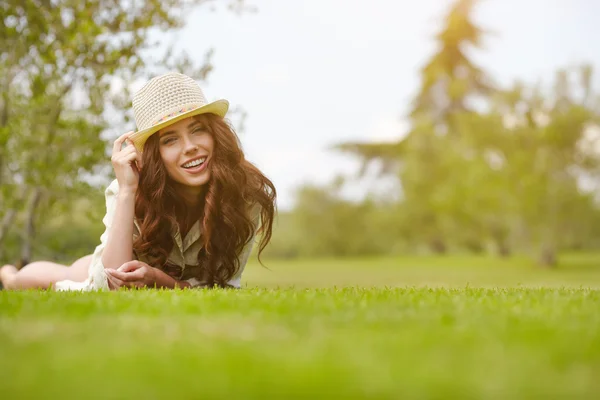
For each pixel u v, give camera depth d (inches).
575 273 644.1
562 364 46.3
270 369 41.9
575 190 761.6
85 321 66.9
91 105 242.5
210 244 151.6
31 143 246.8
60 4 245.6
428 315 73.6
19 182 250.4
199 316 71.6
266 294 103.0
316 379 39.3
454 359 46.7
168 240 153.2
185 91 152.1
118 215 148.4
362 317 71.2
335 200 1301.7
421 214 1128.8
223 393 36.6
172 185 153.0
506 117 769.6
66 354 47.9
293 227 1325.0
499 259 1025.5
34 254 272.7
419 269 756.6
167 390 37.1
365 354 48.2
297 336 57.6
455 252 1380.4
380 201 1274.6
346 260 1173.7
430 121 1097.4
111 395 36.2
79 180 247.3
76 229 287.3
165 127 148.3
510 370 43.4
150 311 75.7
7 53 247.0
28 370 42.3
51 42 238.8
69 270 174.9
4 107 246.4
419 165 1044.5
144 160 150.1
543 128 745.0
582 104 754.2
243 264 163.8
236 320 67.5
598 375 42.8
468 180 794.8
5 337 56.3
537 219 772.6
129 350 49.6
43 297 95.7
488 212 802.8
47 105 243.1
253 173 157.5
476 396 36.9
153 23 244.2
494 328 63.9
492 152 788.0
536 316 75.1
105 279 143.9
